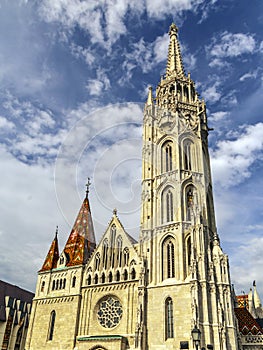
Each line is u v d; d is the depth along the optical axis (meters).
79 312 63.53
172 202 65.94
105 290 62.91
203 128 78.38
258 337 66.44
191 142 74.06
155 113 80.62
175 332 52.22
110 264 65.69
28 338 65.69
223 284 55.53
